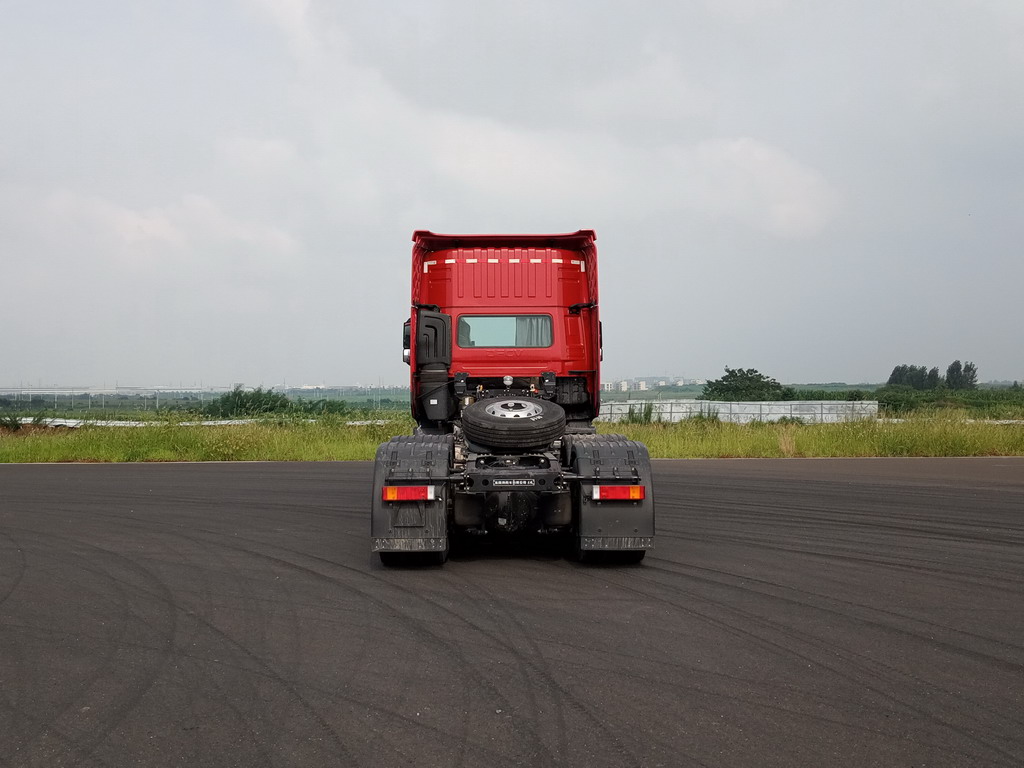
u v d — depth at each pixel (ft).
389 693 16.46
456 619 21.79
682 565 28.50
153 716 15.37
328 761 13.47
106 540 33.50
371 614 22.34
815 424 91.91
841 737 14.26
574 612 22.43
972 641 19.69
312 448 80.64
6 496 48.19
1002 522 37.52
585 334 37.88
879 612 22.30
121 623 21.52
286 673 17.67
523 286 37.86
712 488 50.55
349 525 37.50
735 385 205.77
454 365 37.55
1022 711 15.40
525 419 29.96
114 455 77.51
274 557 30.14
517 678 17.28
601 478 28.12
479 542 33.40
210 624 21.40
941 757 13.50
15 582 26.11
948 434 81.05
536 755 13.61
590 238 37.65
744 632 20.48
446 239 37.68
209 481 56.65
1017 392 260.42
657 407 133.28
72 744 14.19
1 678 17.44
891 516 39.29
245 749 13.94
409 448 28.84
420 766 13.26
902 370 400.47
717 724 14.83
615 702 15.89
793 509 41.60
